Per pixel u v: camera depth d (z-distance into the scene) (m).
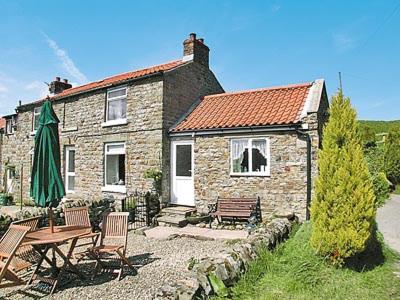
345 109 6.19
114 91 15.09
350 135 6.08
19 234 5.42
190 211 12.10
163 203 12.97
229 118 12.46
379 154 19.95
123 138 14.35
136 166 13.81
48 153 6.61
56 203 6.68
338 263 5.77
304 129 10.52
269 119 11.27
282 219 9.22
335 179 5.98
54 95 19.50
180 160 13.30
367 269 5.79
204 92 16.19
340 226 5.80
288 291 5.02
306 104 11.54
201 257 7.41
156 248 8.33
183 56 15.67
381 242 6.95
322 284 5.23
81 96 16.34
